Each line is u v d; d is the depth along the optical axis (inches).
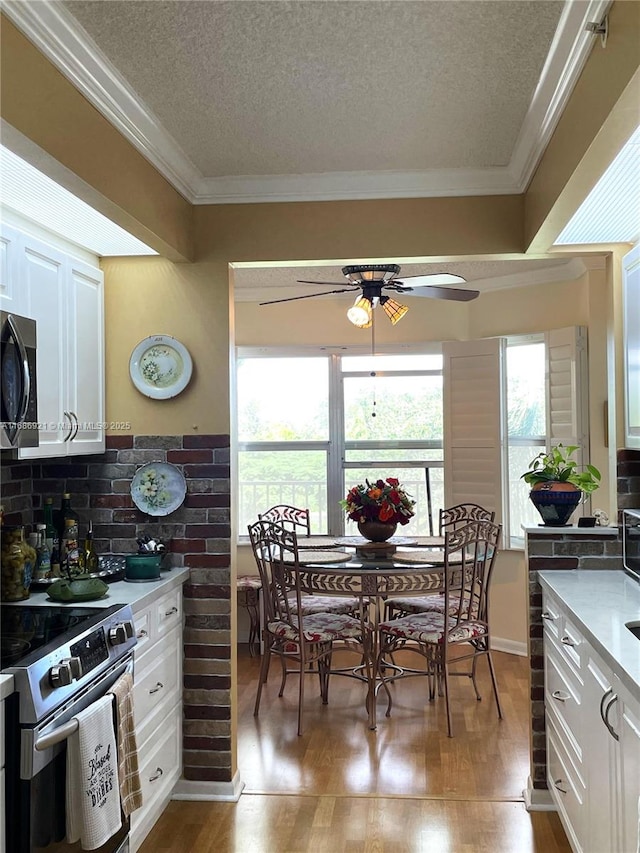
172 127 110.9
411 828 119.7
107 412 137.3
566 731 108.9
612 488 133.0
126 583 122.0
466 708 173.9
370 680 165.0
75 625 94.5
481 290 223.8
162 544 133.2
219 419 135.5
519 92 101.3
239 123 110.2
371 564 161.9
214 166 126.8
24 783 76.9
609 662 79.8
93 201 99.5
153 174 116.4
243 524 237.9
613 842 82.0
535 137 111.7
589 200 103.3
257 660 217.0
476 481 220.1
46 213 108.7
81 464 137.5
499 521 216.1
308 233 135.2
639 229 119.1
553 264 202.7
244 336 236.5
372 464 235.5
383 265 159.3
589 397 195.5
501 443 215.9
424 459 233.9
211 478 135.3
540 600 128.5
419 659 214.2
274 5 80.0
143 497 135.9
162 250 126.9
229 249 135.9
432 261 138.2
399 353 231.6
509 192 133.3
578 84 88.3
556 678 116.0
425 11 81.6
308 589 169.2
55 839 81.7
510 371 219.5
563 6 80.1
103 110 96.3
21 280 104.4
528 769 141.0
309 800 129.9
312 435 237.9
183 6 79.7
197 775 133.2
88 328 129.1
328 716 170.2
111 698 91.0
